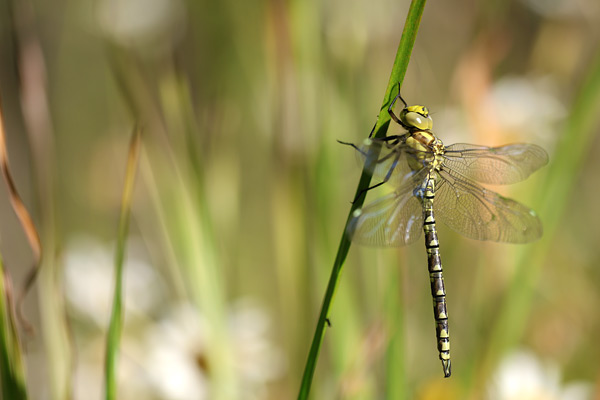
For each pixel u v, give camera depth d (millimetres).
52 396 987
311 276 1035
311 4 1043
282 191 1037
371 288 1047
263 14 1052
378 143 971
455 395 1050
